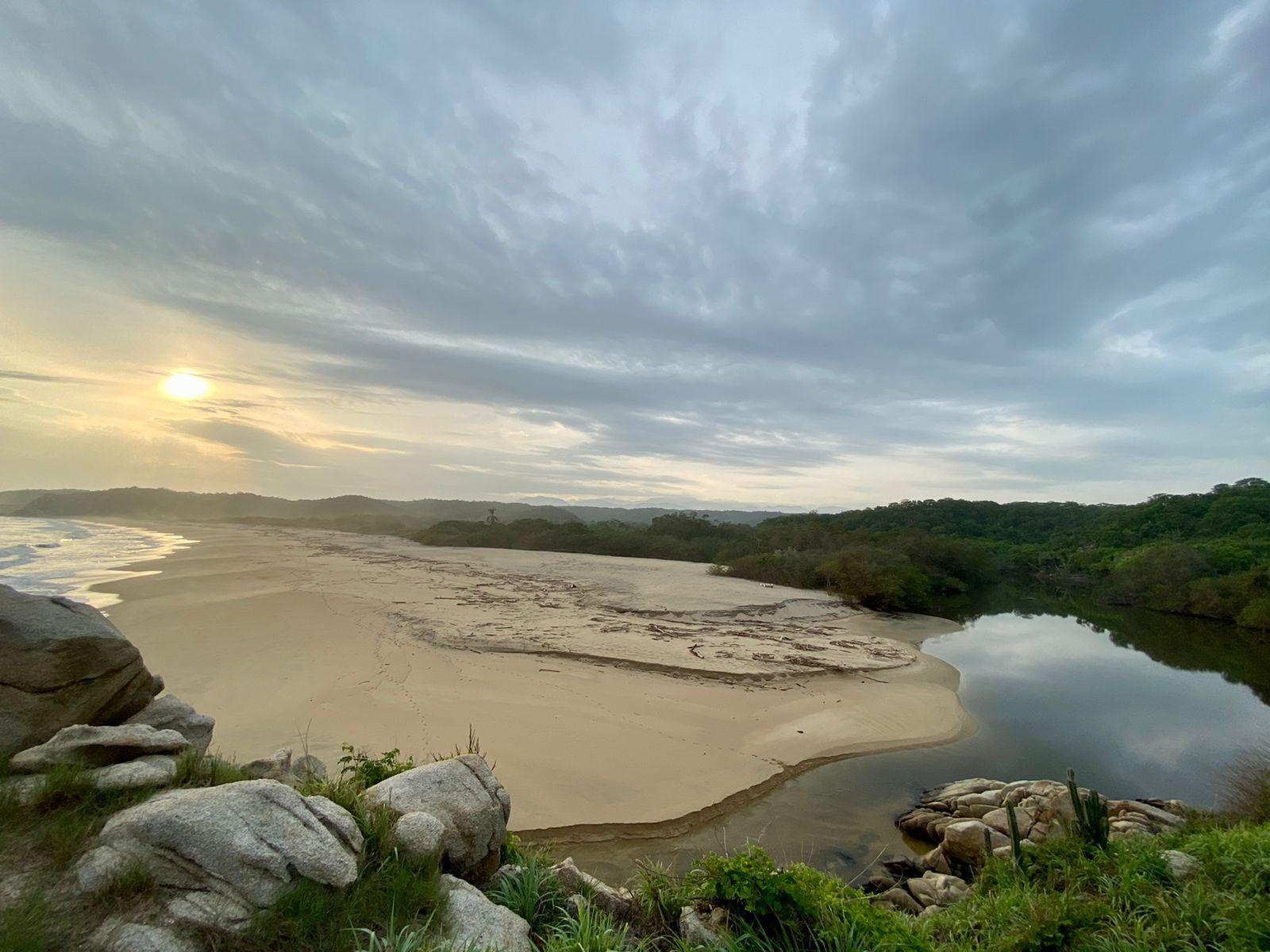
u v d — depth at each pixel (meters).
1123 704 18.62
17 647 4.54
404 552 59.44
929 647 26.81
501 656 18.39
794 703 16.42
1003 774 13.06
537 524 75.81
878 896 8.08
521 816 9.74
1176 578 41.12
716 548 64.38
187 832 3.33
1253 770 9.52
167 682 14.59
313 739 11.67
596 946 3.99
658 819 10.07
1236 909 4.79
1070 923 5.03
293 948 3.25
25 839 3.43
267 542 70.31
